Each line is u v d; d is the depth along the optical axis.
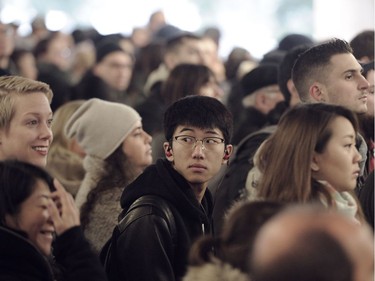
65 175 8.70
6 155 6.86
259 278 3.86
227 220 5.02
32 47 22.27
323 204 5.78
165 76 13.82
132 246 6.45
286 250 3.77
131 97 15.56
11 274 5.32
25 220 5.39
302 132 5.87
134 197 6.66
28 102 6.86
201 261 4.83
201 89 10.39
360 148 7.29
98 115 8.06
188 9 34.31
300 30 32.19
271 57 12.53
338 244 3.74
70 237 5.52
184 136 6.73
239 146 8.03
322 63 7.86
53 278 5.50
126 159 7.99
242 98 10.32
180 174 6.73
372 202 6.83
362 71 8.16
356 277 3.74
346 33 18.55
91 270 5.49
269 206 4.88
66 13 35.84
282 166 5.86
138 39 23.95
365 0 18.45
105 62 15.38
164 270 6.38
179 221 6.57
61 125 8.90
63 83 13.80
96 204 7.60
